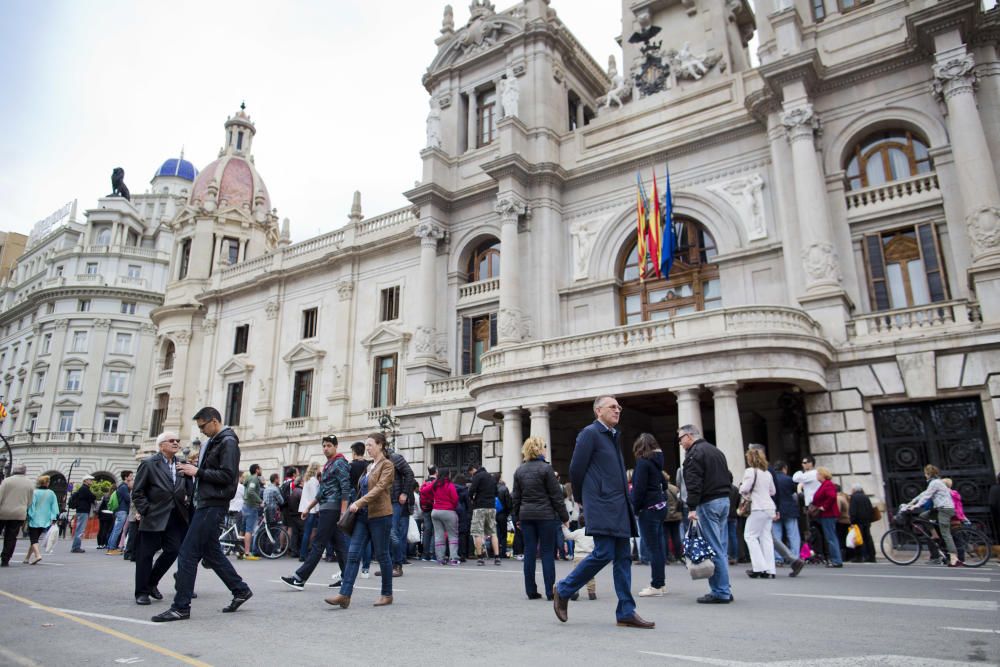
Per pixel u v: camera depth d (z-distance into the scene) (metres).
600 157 28.42
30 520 15.65
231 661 5.29
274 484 17.78
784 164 22.80
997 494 14.39
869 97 21.97
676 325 19.61
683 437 9.16
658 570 9.50
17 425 65.50
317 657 5.41
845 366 19.62
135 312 66.88
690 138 25.70
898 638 5.99
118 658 5.40
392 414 31.81
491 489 16.41
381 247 35.00
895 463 18.86
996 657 5.16
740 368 18.23
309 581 11.48
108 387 64.44
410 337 32.94
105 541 23.16
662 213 25.91
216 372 41.34
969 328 18.12
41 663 5.24
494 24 32.88
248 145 56.22
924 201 20.61
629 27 31.23
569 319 27.30
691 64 27.55
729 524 14.67
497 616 7.54
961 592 9.38
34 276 72.88
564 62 32.78
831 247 20.89
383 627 6.82
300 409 36.94
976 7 19.67
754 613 7.57
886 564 14.88
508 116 28.62
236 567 14.12
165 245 72.62
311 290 38.19
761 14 25.03
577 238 28.00
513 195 27.83
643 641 5.97
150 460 8.74
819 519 14.40
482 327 29.94
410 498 15.58
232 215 47.97
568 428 24.47
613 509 6.74
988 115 19.95
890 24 22.47
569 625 6.87
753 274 23.72
